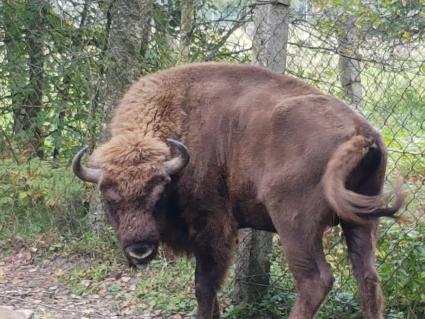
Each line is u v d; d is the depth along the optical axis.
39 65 8.20
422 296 5.80
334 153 5.12
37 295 6.67
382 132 6.16
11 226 7.82
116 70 7.54
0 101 8.45
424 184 6.00
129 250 5.49
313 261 5.26
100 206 7.52
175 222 5.90
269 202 5.36
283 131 5.34
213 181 5.73
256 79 5.72
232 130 5.63
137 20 7.55
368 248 5.34
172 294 6.54
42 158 8.30
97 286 6.80
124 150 5.58
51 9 8.26
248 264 6.26
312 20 6.61
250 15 7.38
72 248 7.45
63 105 8.05
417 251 5.80
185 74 5.92
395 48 6.11
